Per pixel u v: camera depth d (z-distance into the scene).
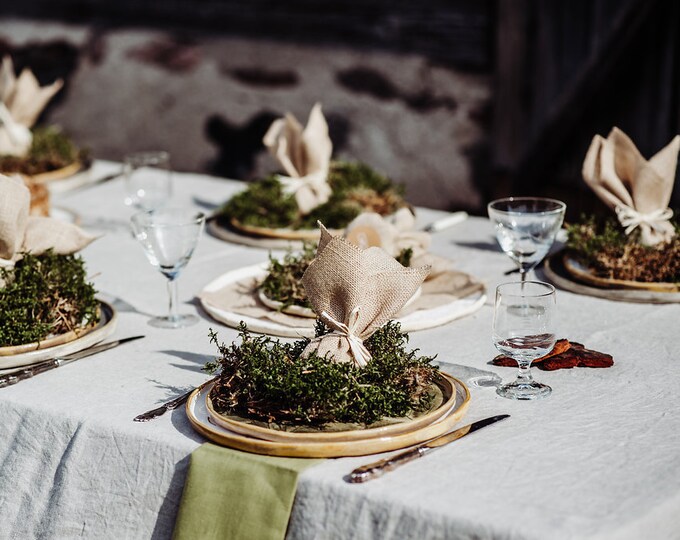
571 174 4.78
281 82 5.43
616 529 1.14
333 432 1.32
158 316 1.95
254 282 2.06
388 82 5.18
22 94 3.02
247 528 1.30
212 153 5.68
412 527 1.21
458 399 1.45
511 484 1.25
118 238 2.53
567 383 1.58
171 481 1.40
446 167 5.15
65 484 1.48
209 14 5.53
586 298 2.01
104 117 5.91
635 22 4.27
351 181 2.61
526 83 4.80
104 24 5.80
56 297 1.74
